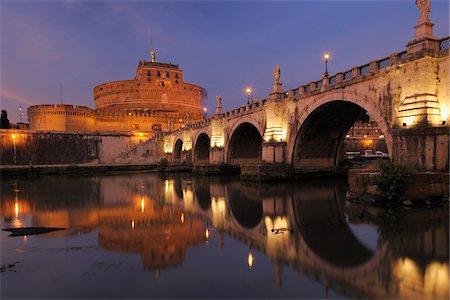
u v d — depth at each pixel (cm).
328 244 1339
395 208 1831
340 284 961
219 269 1114
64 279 1055
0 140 7044
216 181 4234
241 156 5197
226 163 5088
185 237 1536
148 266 1157
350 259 1162
